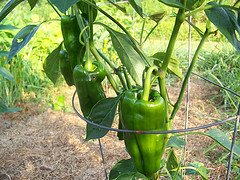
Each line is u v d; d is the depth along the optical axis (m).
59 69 0.48
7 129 1.13
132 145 0.35
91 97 0.39
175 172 0.48
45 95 1.34
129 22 1.74
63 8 0.26
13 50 0.38
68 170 0.95
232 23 0.34
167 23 1.91
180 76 0.47
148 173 0.36
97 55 0.39
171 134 0.39
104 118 0.37
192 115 1.21
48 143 1.06
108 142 1.07
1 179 0.91
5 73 0.79
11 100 1.26
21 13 1.97
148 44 1.66
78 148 1.03
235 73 1.34
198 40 1.86
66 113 1.23
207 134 0.42
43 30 1.50
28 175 0.93
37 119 1.19
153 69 0.33
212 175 0.91
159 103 0.33
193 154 1.00
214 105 1.27
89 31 0.38
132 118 0.33
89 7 0.37
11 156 1.00
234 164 0.92
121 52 0.38
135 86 0.37
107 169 0.94
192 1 0.33
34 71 1.40
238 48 0.33
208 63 1.51
